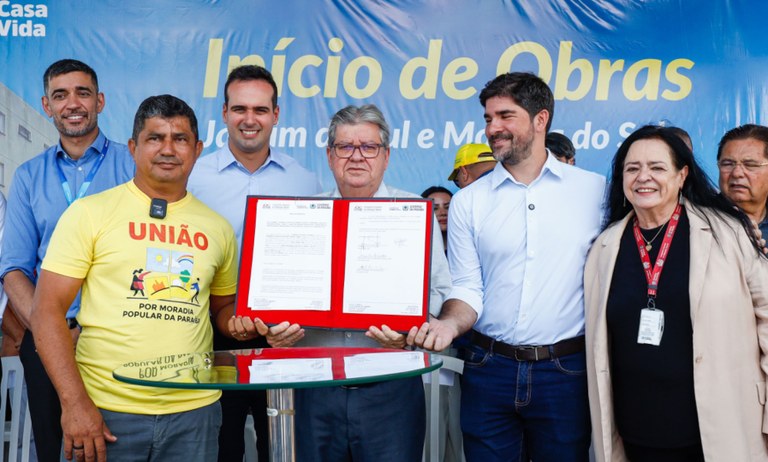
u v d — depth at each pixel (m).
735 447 2.39
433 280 2.73
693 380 2.44
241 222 3.23
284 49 4.38
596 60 4.38
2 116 4.24
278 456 1.88
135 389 2.29
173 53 4.34
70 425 2.21
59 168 3.20
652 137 2.58
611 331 2.65
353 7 4.39
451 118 4.41
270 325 2.44
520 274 2.81
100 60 4.31
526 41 4.39
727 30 4.35
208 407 2.43
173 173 2.38
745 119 4.34
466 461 2.95
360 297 2.43
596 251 2.71
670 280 2.50
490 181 2.95
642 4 4.37
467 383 2.92
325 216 2.51
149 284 2.32
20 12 4.25
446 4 4.39
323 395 2.51
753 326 2.50
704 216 2.54
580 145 4.40
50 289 2.30
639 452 2.59
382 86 4.40
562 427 2.76
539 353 2.77
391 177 4.42
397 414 2.53
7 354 3.62
